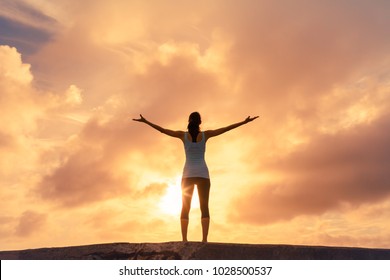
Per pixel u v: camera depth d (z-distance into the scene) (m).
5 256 9.91
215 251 8.91
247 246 9.14
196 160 10.30
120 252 9.41
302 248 9.37
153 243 9.29
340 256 9.54
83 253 9.59
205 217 10.11
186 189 10.21
